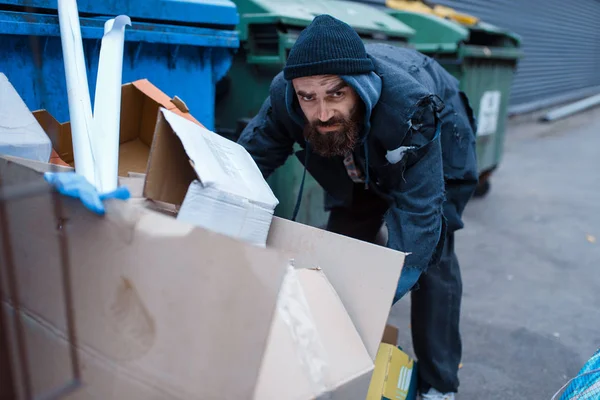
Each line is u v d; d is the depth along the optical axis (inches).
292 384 35.8
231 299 31.2
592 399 51.4
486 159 193.5
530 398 85.1
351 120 54.8
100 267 33.5
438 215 55.7
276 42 112.3
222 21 90.9
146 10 78.6
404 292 53.4
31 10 64.7
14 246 36.0
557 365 93.8
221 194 40.8
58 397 35.4
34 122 49.1
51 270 34.9
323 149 57.0
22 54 66.3
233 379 30.7
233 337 31.0
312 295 41.5
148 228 32.5
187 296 31.7
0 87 50.4
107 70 47.9
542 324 107.4
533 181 228.8
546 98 480.1
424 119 55.4
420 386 77.5
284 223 50.3
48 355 35.6
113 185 40.9
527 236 158.7
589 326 107.1
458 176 67.6
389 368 62.6
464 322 107.6
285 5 118.4
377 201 74.5
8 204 35.3
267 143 67.7
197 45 88.4
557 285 125.6
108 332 33.4
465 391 86.1
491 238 156.3
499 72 189.2
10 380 35.3
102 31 72.8
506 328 105.3
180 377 31.7
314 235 48.5
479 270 133.3
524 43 410.9
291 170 116.7
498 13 364.5
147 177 40.0
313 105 54.1
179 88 89.5
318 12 123.8
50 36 67.5
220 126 126.1
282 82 61.9
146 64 83.5
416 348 74.5
